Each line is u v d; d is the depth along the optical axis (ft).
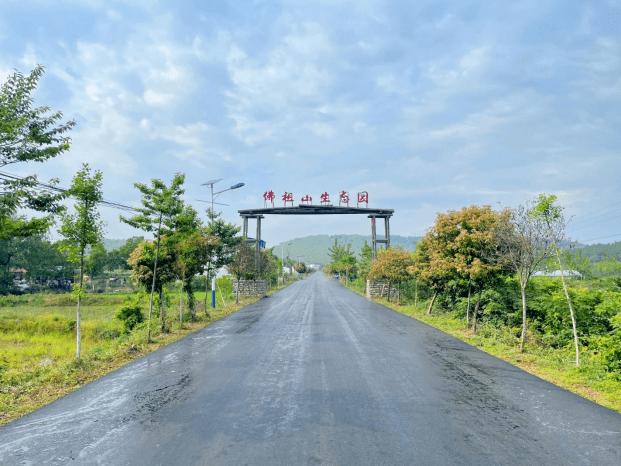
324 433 16.34
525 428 16.83
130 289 183.62
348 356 31.73
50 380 26.05
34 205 24.45
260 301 92.17
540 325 48.80
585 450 14.66
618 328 35.27
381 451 14.60
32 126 24.53
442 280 55.42
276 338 40.65
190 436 16.25
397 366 28.32
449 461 13.78
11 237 24.08
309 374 26.14
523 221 33.27
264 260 108.58
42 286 205.98
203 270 58.29
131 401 21.08
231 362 29.96
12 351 47.32
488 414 18.57
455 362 29.60
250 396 21.50
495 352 33.19
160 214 43.39
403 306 75.41
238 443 15.46
